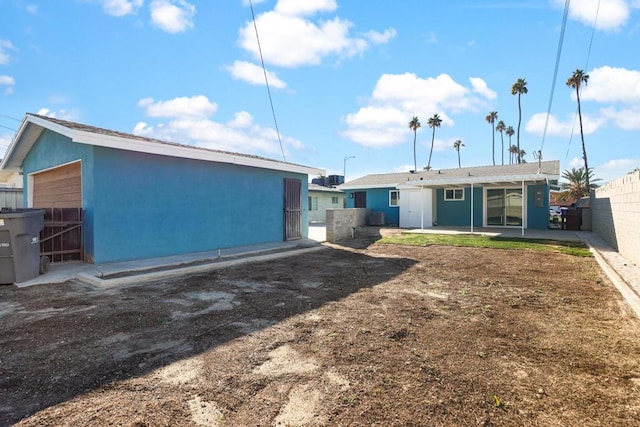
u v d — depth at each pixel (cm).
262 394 237
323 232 1539
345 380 256
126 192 712
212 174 877
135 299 477
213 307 441
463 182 1429
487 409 220
